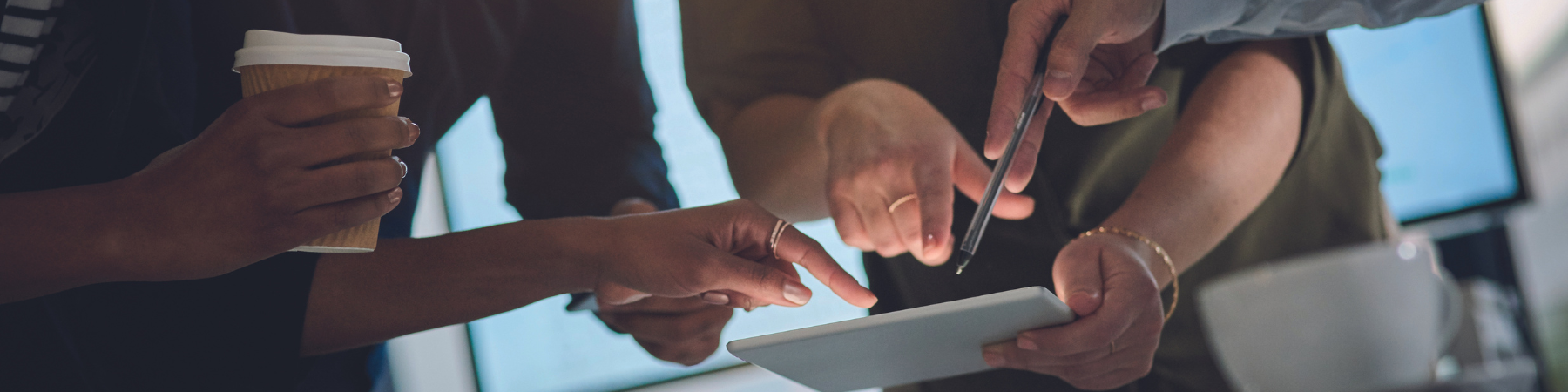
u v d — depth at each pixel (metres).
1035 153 1.12
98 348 1.04
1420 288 1.23
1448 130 2.22
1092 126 1.31
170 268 0.88
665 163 1.63
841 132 1.27
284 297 1.06
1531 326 2.15
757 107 1.46
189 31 1.15
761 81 1.47
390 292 1.08
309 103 0.85
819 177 1.37
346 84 0.85
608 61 1.58
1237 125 1.22
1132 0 1.08
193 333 1.05
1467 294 1.85
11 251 0.85
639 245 1.08
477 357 3.05
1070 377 1.11
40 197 0.88
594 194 1.51
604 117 1.56
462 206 3.04
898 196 1.19
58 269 0.86
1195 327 1.37
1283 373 1.24
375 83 0.86
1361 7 1.18
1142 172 1.35
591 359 3.10
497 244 1.09
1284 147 1.25
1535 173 2.38
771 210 1.47
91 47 0.99
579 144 1.54
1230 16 1.17
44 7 0.94
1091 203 1.35
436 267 1.09
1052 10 1.09
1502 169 2.17
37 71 0.96
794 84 1.46
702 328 1.27
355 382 1.23
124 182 0.88
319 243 0.91
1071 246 1.13
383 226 1.31
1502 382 1.78
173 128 1.08
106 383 1.05
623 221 1.11
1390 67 2.27
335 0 1.29
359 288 1.08
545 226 1.11
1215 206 1.18
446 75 1.48
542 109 1.56
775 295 1.05
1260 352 1.25
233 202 0.85
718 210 1.12
